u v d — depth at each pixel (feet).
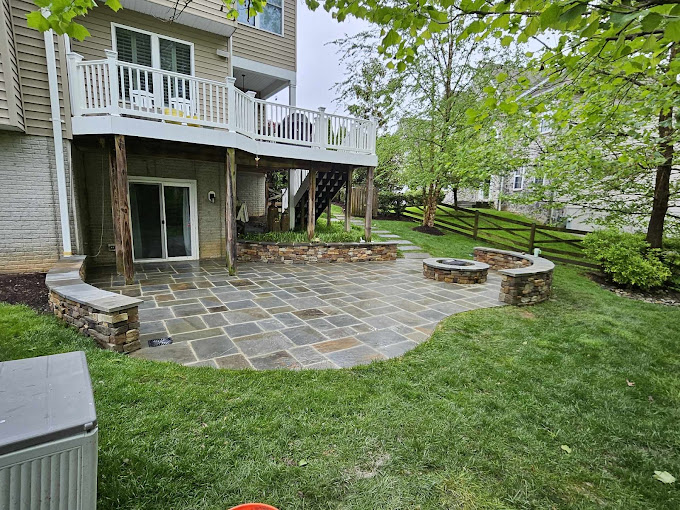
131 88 17.48
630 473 6.07
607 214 30.60
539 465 6.13
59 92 16.97
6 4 14.71
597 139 19.60
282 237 28.07
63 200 17.33
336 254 27.71
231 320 13.30
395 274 23.66
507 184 54.54
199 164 26.13
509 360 10.44
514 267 25.22
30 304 13.00
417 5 6.81
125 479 5.27
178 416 6.83
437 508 5.15
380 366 9.62
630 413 7.93
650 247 23.65
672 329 14.38
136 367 8.82
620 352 11.54
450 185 40.60
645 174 23.95
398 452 6.22
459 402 7.93
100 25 21.01
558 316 15.48
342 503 5.14
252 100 22.33
